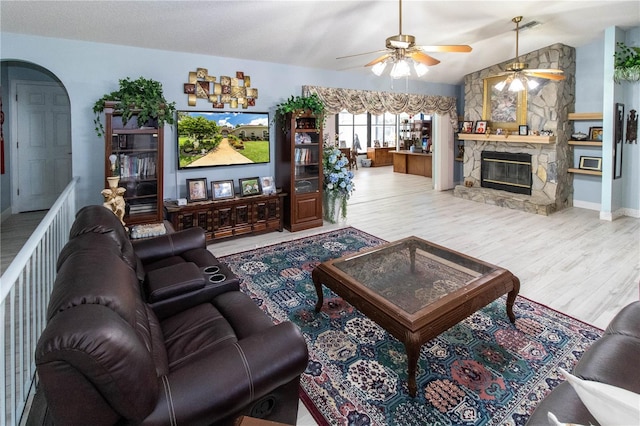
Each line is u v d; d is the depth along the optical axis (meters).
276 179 5.56
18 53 3.77
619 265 3.84
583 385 0.81
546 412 1.20
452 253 3.02
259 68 5.18
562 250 4.33
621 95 5.65
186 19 3.79
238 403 1.37
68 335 1.03
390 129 14.85
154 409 1.22
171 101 4.59
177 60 4.58
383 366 2.33
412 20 4.42
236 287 2.45
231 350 1.47
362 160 13.70
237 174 5.22
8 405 1.91
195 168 4.85
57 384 1.04
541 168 6.40
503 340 2.57
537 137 6.16
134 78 4.34
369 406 2.01
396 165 11.84
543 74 4.48
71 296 1.21
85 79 4.09
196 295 2.26
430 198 7.48
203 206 4.55
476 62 6.56
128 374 1.11
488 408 1.97
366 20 4.27
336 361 2.39
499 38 5.51
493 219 5.77
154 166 4.32
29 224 5.31
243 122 5.14
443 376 2.23
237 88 5.03
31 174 5.96
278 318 2.92
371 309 2.29
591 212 6.19
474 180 7.57
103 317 1.14
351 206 6.87
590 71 6.18
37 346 1.04
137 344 1.17
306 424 1.90
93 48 4.09
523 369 2.27
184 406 1.26
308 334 2.69
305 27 4.27
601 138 6.08
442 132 8.17
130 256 2.12
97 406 1.11
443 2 4.04
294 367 1.51
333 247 4.56
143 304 1.87
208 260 2.76
